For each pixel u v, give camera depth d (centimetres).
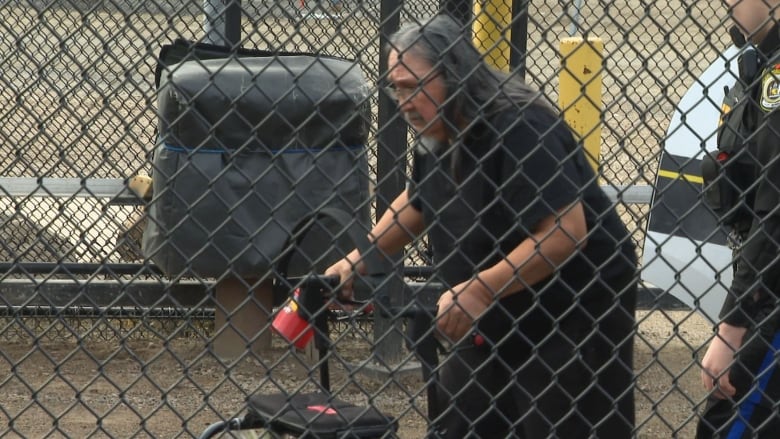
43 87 1273
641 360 1260
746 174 714
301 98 1081
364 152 581
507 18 1064
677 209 925
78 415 1075
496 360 717
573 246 627
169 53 1106
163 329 1281
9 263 1202
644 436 1061
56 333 1277
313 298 639
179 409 1099
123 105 1241
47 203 1304
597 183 679
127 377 1176
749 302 680
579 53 1091
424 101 621
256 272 1123
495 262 671
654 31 2575
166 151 1095
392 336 1159
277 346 1258
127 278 1252
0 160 1299
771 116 677
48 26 590
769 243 669
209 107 1070
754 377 670
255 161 1098
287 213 1109
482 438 755
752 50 696
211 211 1102
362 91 1105
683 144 932
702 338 1348
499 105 627
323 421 641
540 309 687
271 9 548
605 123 670
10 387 1130
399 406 1109
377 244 614
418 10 1407
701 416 684
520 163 600
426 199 698
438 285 1223
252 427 662
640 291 1344
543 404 704
